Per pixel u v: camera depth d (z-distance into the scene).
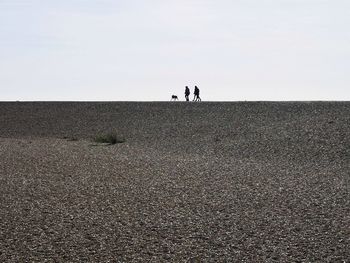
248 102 52.59
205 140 37.91
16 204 19.05
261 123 41.75
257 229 15.63
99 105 57.69
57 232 15.48
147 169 26.62
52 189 21.70
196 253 13.52
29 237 14.99
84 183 22.94
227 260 13.00
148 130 43.88
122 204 18.95
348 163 28.45
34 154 32.56
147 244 14.30
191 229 15.71
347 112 42.00
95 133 44.59
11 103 62.31
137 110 53.12
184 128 43.12
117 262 12.89
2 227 16.03
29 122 51.50
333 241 14.43
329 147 32.25
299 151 31.91
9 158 30.75
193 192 20.83
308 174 25.14
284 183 22.61
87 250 13.80
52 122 50.94
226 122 43.72
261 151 32.69
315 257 13.18
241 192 20.73
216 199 19.56
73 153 33.12
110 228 15.88
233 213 17.52
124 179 23.80
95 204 18.98
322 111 43.47
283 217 16.92
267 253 13.49
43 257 13.26
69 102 61.91
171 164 28.41
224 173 25.33
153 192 20.94
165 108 52.91
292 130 37.84
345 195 20.06
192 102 56.25
